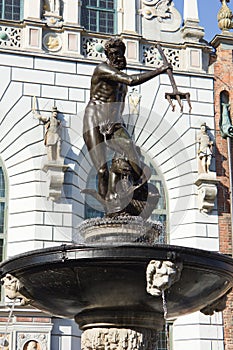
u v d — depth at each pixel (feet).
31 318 67.92
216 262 31.19
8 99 74.79
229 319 73.26
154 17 82.38
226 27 83.46
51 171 63.16
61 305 33.40
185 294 31.81
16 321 67.41
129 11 81.25
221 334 72.43
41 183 35.45
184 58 81.56
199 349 71.26
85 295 31.50
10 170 73.20
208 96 80.38
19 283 33.94
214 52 83.30
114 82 33.99
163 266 29.50
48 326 67.87
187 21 82.38
